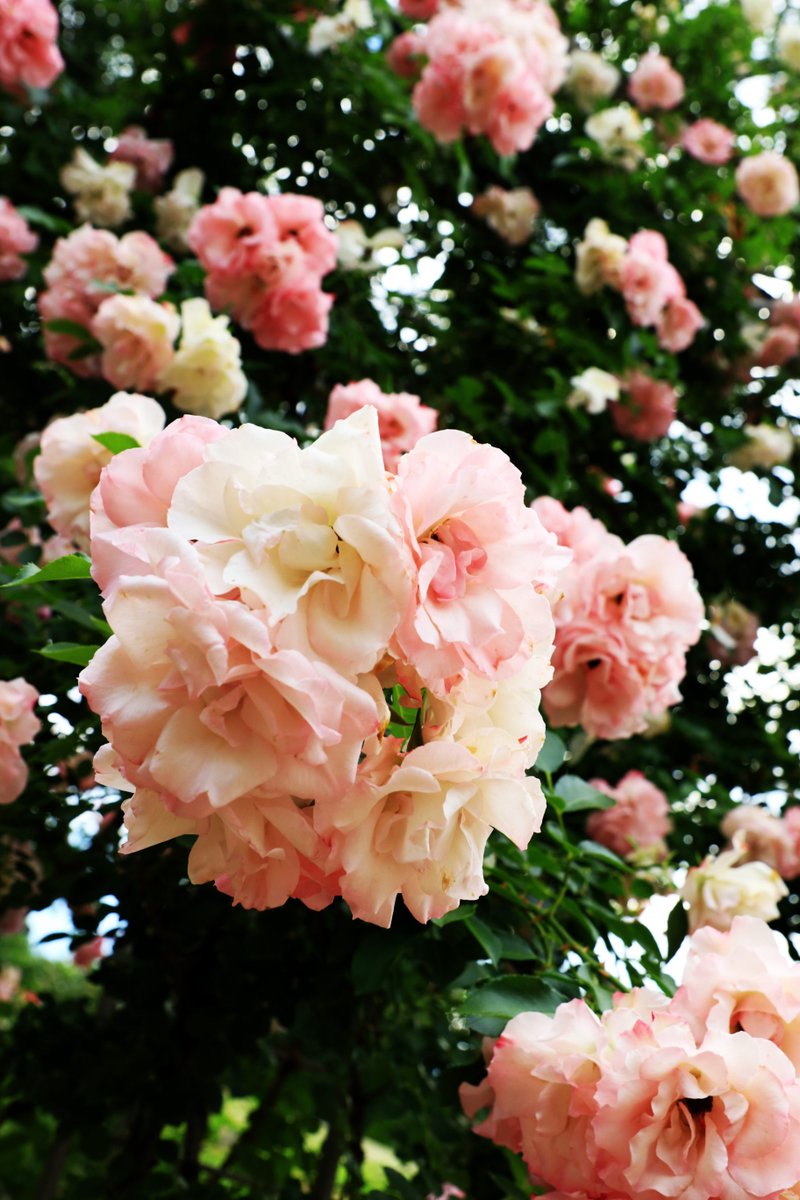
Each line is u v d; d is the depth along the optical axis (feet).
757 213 5.60
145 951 3.36
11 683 2.94
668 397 4.73
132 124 5.87
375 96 5.14
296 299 3.76
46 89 5.57
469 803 1.78
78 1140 3.59
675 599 2.92
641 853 3.34
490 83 4.53
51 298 3.91
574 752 3.24
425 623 1.65
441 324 5.05
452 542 1.73
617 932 2.70
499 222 4.98
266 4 5.33
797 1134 2.00
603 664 2.93
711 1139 2.00
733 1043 2.02
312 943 3.03
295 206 3.74
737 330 5.47
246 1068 4.30
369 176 5.25
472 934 2.56
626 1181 2.02
